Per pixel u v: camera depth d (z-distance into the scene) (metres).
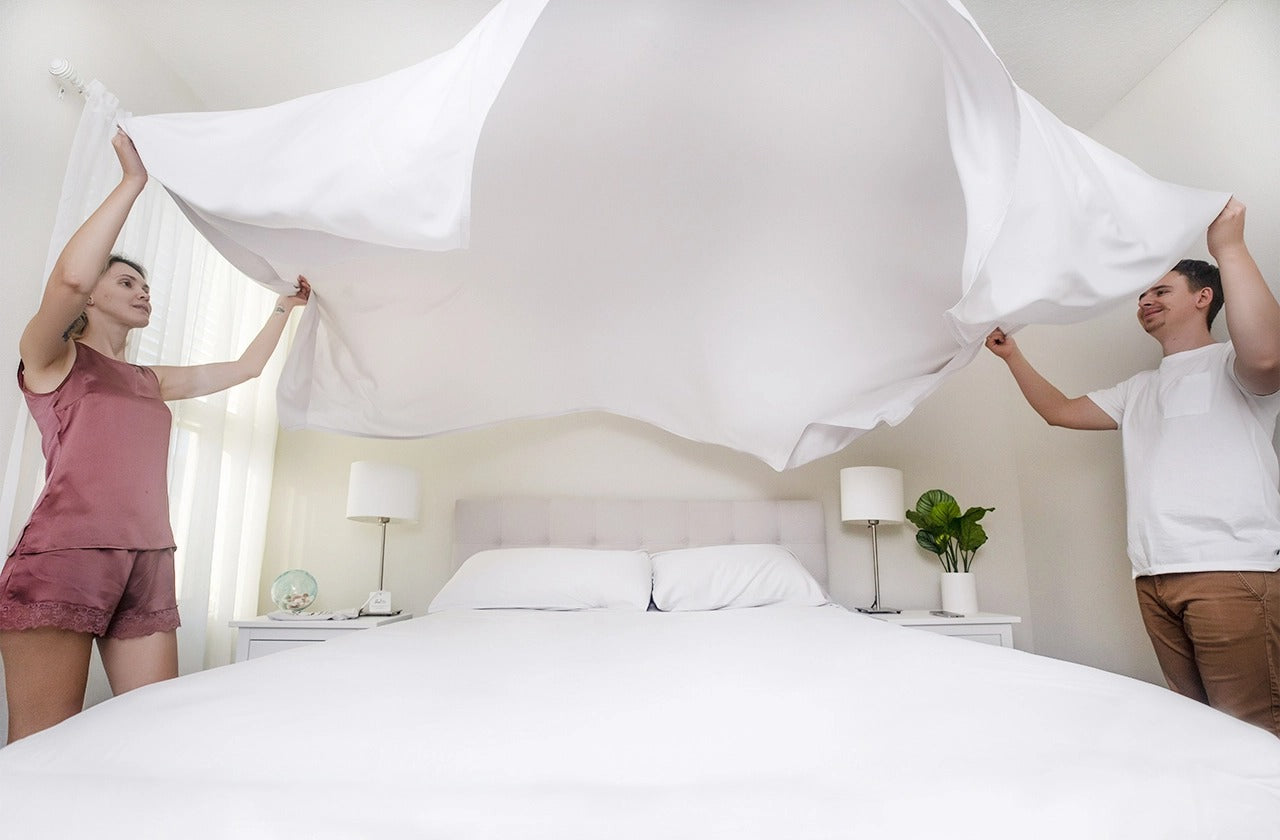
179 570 2.63
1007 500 3.52
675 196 2.04
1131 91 2.86
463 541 3.32
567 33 1.55
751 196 2.04
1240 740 0.86
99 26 2.38
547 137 1.85
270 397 3.29
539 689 1.14
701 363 2.60
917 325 2.23
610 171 1.96
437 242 1.14
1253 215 2.34
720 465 3.52
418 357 2.39
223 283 2.90
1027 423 3.45
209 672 1.27
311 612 3.09
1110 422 2.34
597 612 2.58
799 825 0.66
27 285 2.07
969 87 1.15
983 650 1.51
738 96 1.74
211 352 2.85
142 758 0.81
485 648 1.59
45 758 0.81
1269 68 2.29
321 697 1.06
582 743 0.87
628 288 2.36
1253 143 2.34
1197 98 2.55
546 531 3.35
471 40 1.15
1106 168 1.35
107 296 1.86
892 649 1.53
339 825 0.66
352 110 1.21
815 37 1.58
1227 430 1.99
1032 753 0.82
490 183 1.98
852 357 2.39
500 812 0.67
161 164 1.27
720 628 1.98
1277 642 1.89
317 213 1.15
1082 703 1.02
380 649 1.56
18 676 1.61
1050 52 2.65
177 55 2.65
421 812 0.67
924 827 0.66
